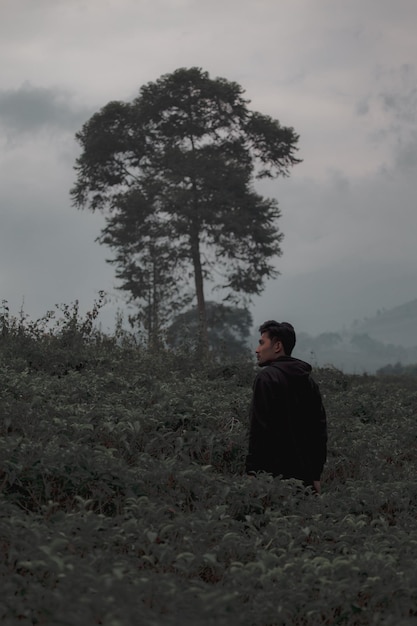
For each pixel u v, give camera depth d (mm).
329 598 3506
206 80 43656
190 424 6969
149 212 43062
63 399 7227
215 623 2891
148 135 45219
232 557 4191
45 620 2986
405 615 3539
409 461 7828
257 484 5078
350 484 6098
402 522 5188
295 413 5586
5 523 3838
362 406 10430
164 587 3330
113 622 2607
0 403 6215
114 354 10977
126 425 6160
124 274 41750
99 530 4188
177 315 40438
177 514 4660
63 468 4812
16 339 10305
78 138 46031
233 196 42656
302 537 4359
